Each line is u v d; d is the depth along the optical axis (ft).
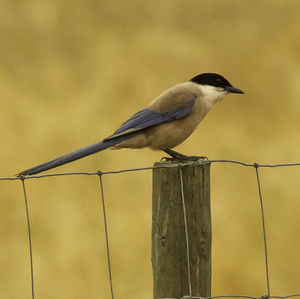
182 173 25.04
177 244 25.14
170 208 25.09
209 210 25.35
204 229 25.14
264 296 26.12
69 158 29.53
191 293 25.16
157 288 25.36
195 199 25.04
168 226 25.11
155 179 25.21
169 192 25.05
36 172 28.66
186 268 25.17
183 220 25.08
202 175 25.08
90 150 30.40
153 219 25.35
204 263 25.22
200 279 25.17
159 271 25.27
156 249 25.30
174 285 25.21
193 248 25.09
